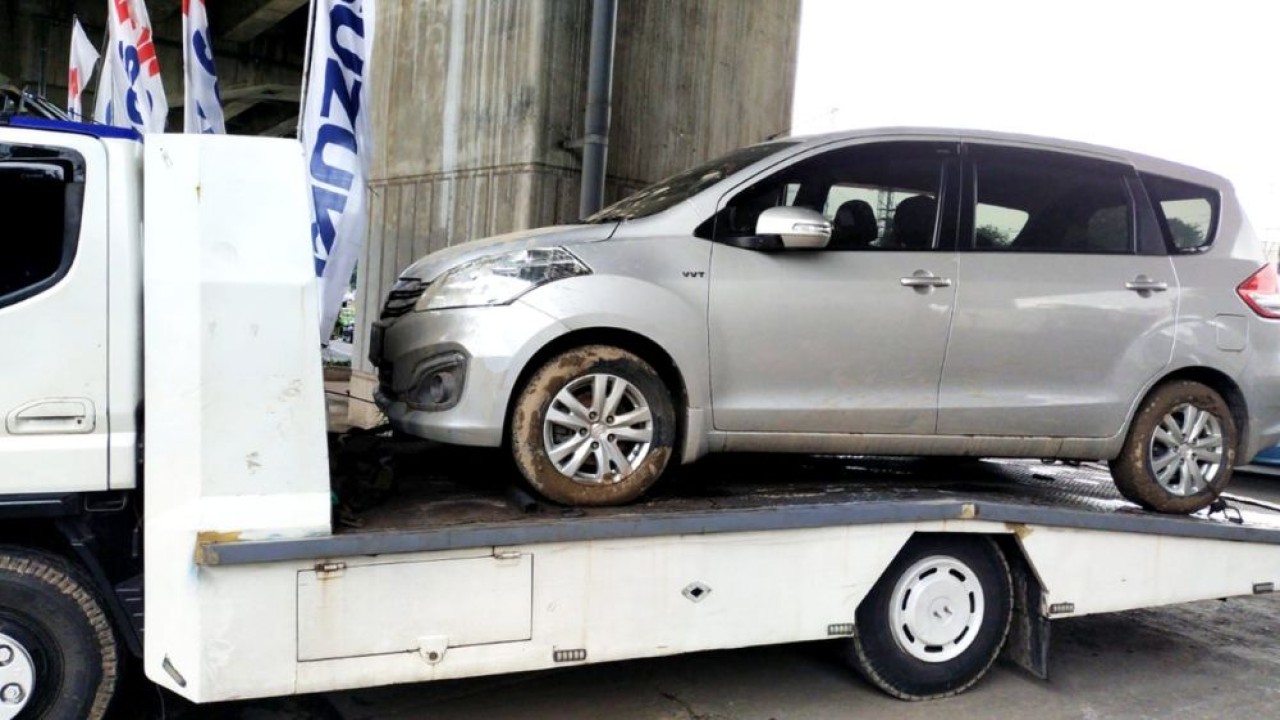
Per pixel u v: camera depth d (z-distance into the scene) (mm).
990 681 5051
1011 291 4898
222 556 3285
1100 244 5164
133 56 7348
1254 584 5324
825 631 4379
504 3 9859
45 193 3420
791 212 4387
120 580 3551
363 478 4203
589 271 4250
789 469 5637
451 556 3648
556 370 4133
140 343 3490
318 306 3566
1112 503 5324
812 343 4594
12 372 3340
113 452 3449
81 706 3549
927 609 4688
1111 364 5055
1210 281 5297
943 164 4949
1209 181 5539
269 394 3471
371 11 5410
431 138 10828
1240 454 5422
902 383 4762
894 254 4770
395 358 4430
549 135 9664
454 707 4438
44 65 17016
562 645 3854
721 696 4688
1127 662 5441
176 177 3479
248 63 20609
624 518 3986
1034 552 4781
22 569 3467
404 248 11164
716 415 4492
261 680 3402
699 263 4461
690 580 4086
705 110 11180
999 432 4930
